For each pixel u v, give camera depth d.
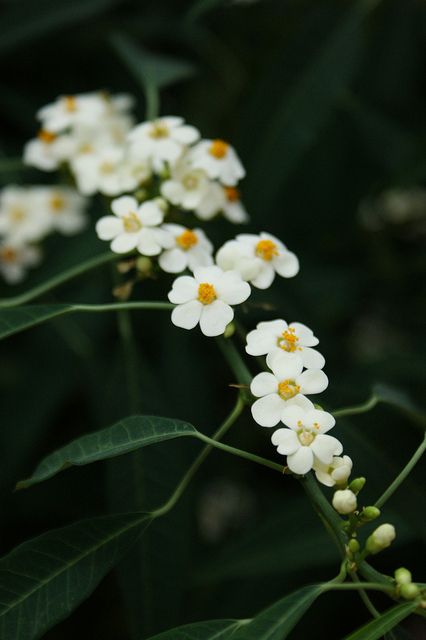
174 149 0.39
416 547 0.45
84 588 0.33
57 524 0.49
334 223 0.51
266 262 0.37
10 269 0.47
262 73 0.47
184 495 0.39
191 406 0.48
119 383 0.43
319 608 0.45
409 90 0.52
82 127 0.45
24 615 0.32
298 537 0.41
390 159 0.50
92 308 0.35
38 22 0.47
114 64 0.51
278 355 0.34
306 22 0.47
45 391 0.48
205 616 0.45
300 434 0.33
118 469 0.39
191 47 0.51
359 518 0.32
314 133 0.46
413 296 0.54
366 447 0.39
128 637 0.50
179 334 0.49
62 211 0.47
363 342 0.55
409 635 0.34
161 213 0.37
